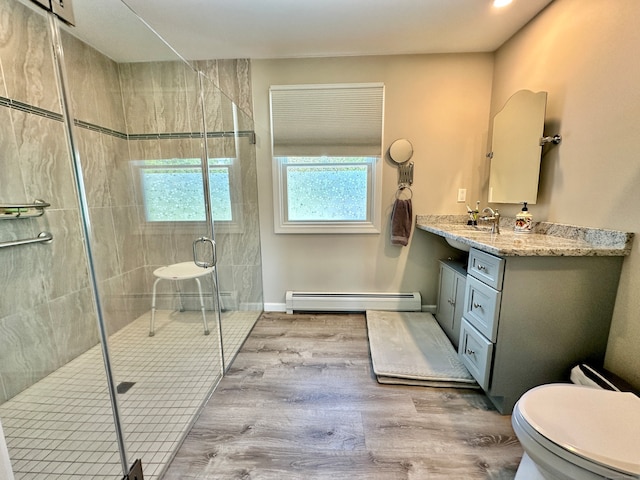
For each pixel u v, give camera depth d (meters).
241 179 2.45
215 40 2.06
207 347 2.01
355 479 1.11
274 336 2.24
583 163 1.45
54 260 1.72
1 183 1.48
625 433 0.81
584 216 1.45
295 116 2.38
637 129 1.19
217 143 2.21
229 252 2.39
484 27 1.91
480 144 2.38
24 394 1.54
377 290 2.67
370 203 2.57
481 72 2.29
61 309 1.75
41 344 1.65
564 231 1.56
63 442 1.25
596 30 1.36
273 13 1.74
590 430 0.82
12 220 1.52
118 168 2.18
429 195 2.47
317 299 2.64
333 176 2.57
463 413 1.45
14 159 1.53
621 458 0.72
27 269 1.59
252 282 2.61
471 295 1.57
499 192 2.10
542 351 1.35
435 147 2.40
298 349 2.05
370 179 2.54
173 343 2.05
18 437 1.28
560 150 1.60
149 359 1.88
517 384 1.39
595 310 1.30
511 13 1.75
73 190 1.83
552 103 1.65
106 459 1.17
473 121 2.35
